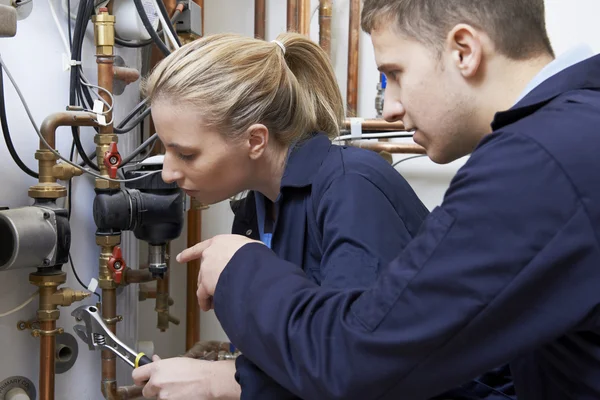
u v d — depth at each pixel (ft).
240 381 2.39
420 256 1.68
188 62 2.74
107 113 3.74
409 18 2.01
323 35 5.44
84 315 3.34
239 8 5.82
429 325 1.63
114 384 4.00
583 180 1.56
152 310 5.59
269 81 2.83
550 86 1.83
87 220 4.07
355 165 2.73
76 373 4.04
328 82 3.22
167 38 4.36
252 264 2.08
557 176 1.57
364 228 2.49
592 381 1.75
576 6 5.28
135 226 3.86
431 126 2.06
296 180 2.86
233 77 2.74
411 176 5.65
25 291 3.66
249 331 1.96
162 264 4.06
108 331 3.28
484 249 1.59
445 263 1.63
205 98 2.70
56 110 3.81
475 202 1.62
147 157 4.37
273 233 2.95
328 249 2.51
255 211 3.36
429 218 1.73
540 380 1.99
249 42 2.89
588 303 1.58
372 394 1.75
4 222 3.27
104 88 3.84
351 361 1.73
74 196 3.97
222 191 2.97
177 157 2.85
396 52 2.07
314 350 1.81
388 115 2.17
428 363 1.67
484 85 1.98
